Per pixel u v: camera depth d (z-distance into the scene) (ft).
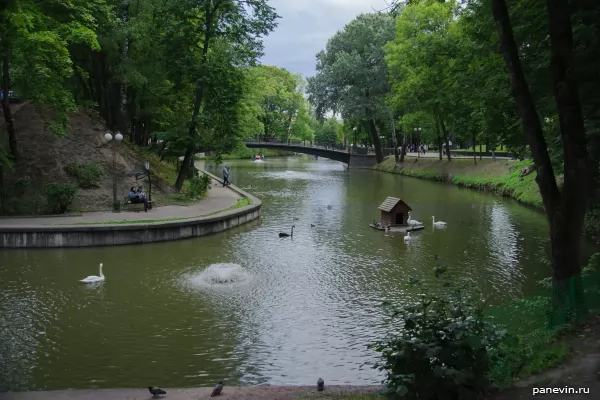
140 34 113.29
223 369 38.58
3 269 65.67
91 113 123.13
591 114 46.88
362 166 273.13
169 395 29.91
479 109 90.99
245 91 154.92
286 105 381.19
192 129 117.80
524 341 28.76
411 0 44.88
